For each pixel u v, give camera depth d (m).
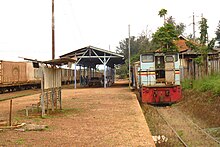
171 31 30.94
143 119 12.54
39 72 13.94
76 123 11.76
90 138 9.02
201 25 29.73
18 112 15.63
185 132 12.05
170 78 20.70
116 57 38.47
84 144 8.27
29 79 40.50
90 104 18.73
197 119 14.66
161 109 18.83
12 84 35.47
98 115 13.87
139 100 23.02
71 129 10.50
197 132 11.92
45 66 14.18
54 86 15.53
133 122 11.80
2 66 32.84
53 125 11.36
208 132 11.78
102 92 30.12
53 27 27.69
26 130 10.35
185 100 20.02
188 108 17.58
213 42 26.64
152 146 7.98
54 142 8.53
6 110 16.69
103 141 8.60
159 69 20.86
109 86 43.88
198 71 25.64
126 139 8.82
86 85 47.59
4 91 34.69
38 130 10.36
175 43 32.25
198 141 10.55
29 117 13.55
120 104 18.45
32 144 8.30
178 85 20.25
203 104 16.38
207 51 26.06
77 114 14.32
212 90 17.89
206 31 29.64
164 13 32.12
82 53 38.31
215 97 16.28
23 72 39.03
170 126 13.22
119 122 11.84
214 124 12.83
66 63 15.46
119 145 8.11
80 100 21.56
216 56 23.88
